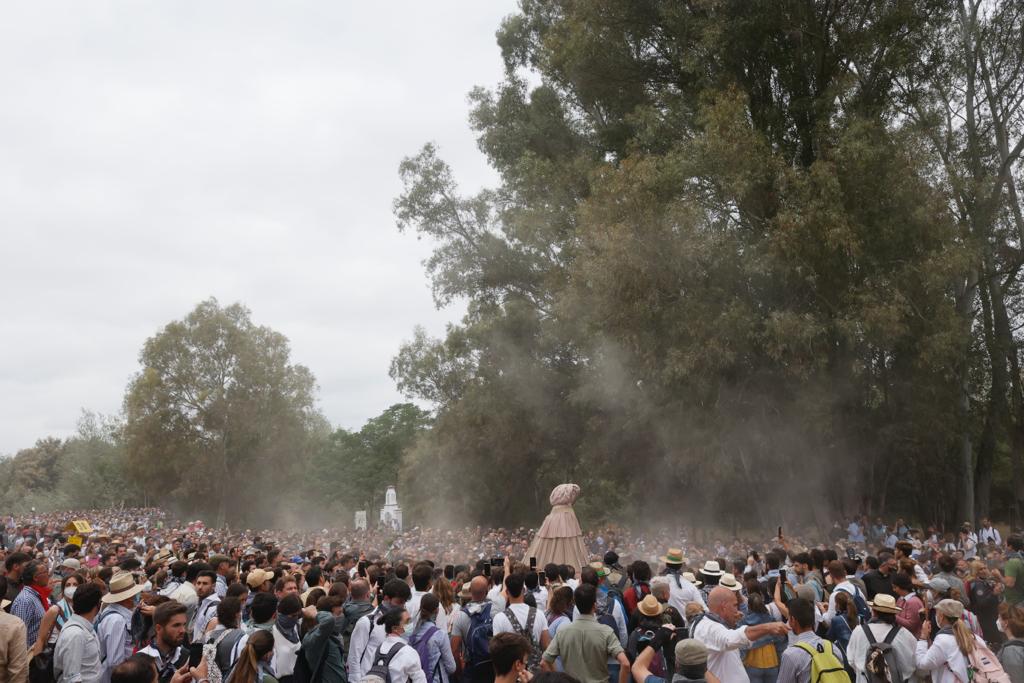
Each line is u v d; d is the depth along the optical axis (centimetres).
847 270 2666
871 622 786
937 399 2820
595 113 4162
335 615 787
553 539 1441
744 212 2914
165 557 1427
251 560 1299
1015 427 3119
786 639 870
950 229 2581
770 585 1052
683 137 3133
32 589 844
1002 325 3084
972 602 1248
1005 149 3183
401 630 702
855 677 754
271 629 700
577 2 3334
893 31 2847
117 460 9906
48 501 10288
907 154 2653
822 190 2508
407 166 4412
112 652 736
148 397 7319
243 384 7550
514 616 796
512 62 4353
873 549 2616
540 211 3772
